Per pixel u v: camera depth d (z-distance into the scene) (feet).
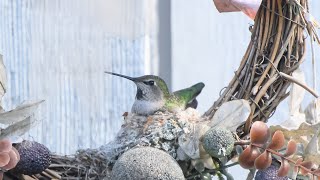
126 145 9.02
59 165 8.94
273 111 9.19
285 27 9.11
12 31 13.47
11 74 13.39
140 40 13.55
